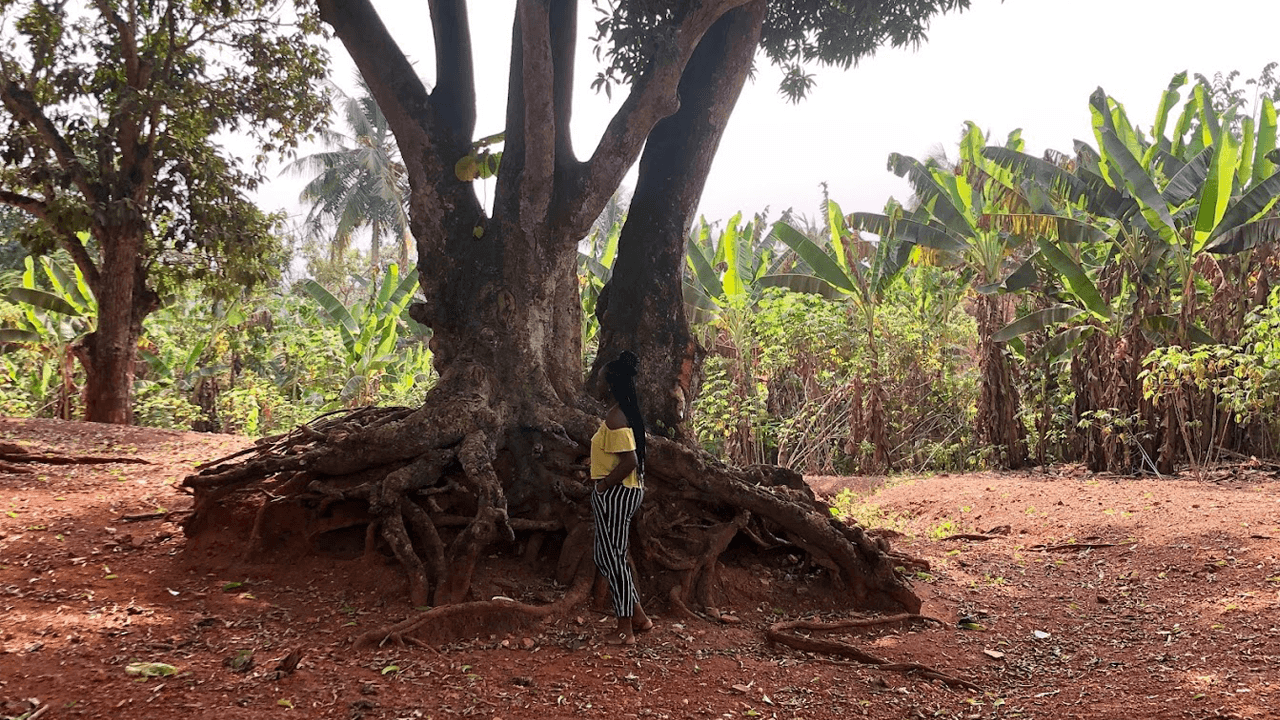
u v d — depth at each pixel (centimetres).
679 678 444
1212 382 1266
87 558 570
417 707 384
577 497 589
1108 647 525
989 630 564
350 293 3725
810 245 1605
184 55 1502
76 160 1405
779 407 1842
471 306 649
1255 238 1283
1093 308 1398
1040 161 1470
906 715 418
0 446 855
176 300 2144
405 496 557
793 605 586
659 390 678
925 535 927
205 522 600
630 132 636
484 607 485
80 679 386
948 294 1773
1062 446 1566
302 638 456
